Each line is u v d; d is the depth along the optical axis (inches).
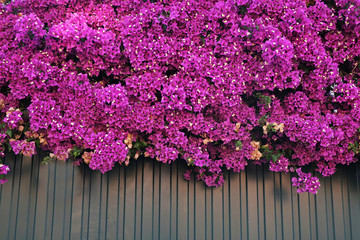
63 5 181.0
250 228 184.9
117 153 160.9
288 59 160.9
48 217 177.9
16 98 166.7
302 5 174.7
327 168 177.9
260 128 181.2
